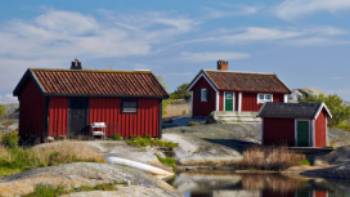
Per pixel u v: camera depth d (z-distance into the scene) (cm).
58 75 3944
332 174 3475
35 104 3928
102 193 1947
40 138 3788
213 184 3031
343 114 5700
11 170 2481
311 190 2897
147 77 4200
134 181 2250
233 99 5612
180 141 4022
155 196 2111
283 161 3806
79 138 3800
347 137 5025
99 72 4103
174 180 3130
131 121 3981
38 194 1823
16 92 4203
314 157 3997
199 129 4928
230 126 5100
